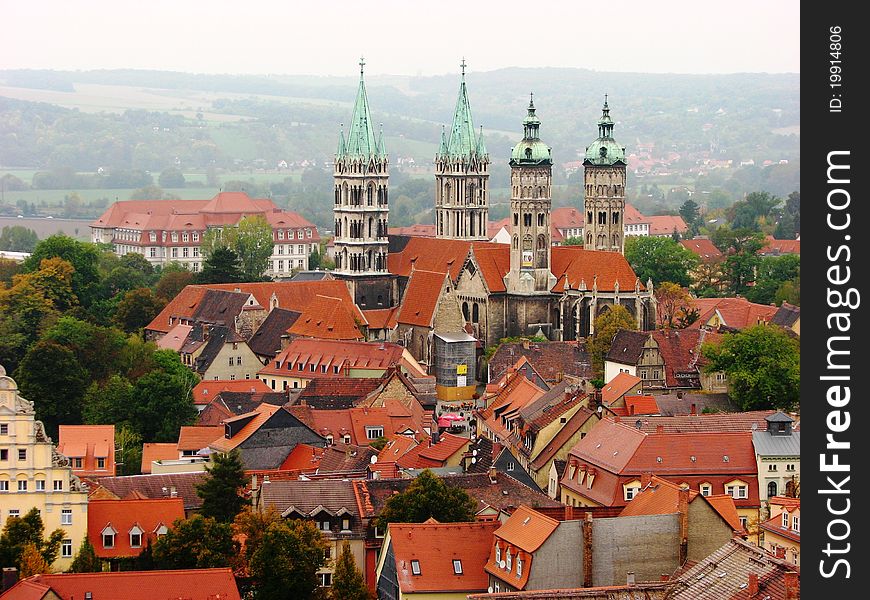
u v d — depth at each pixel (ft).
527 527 609.01
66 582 593.01
